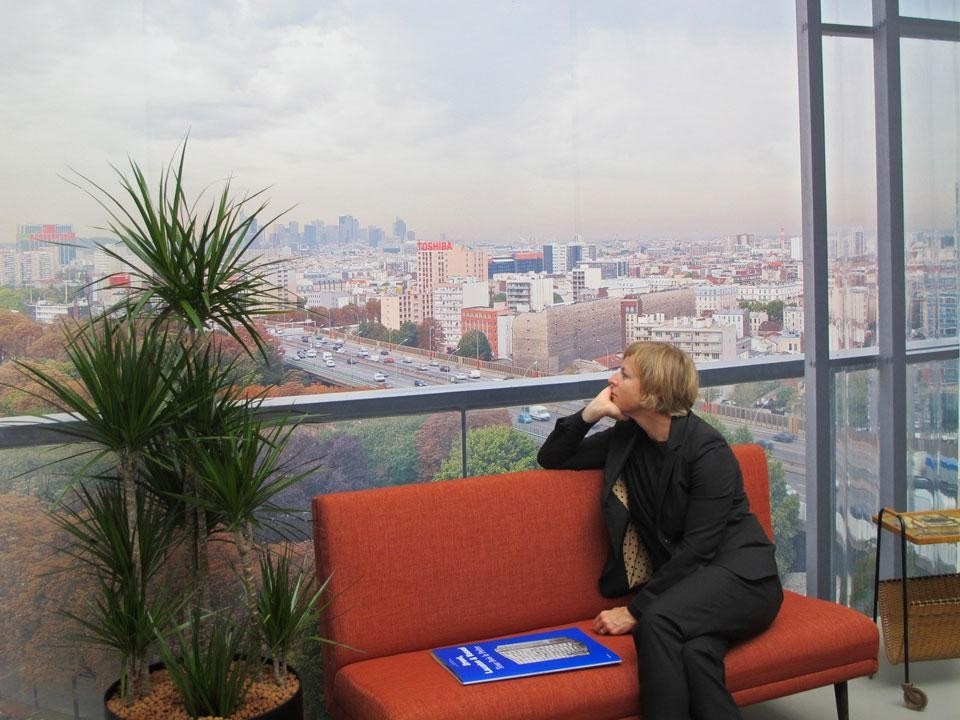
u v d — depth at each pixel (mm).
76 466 2920
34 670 2900
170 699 2596
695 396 2936
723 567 2797
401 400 3410
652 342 2980
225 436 2596
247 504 2596
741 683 2723
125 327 2857
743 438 4023
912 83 3959
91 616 2953
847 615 2969
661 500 2922
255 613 2707
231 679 2504
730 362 4031
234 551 3092
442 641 2846
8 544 2855
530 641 2789
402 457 3430
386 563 2787
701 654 2613
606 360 3881
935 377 4047
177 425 2660
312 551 3266
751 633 2805
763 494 3318
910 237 3988
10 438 2836
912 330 4023
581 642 2766
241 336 3189
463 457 3551
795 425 4055
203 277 2592
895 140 3934
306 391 3322
